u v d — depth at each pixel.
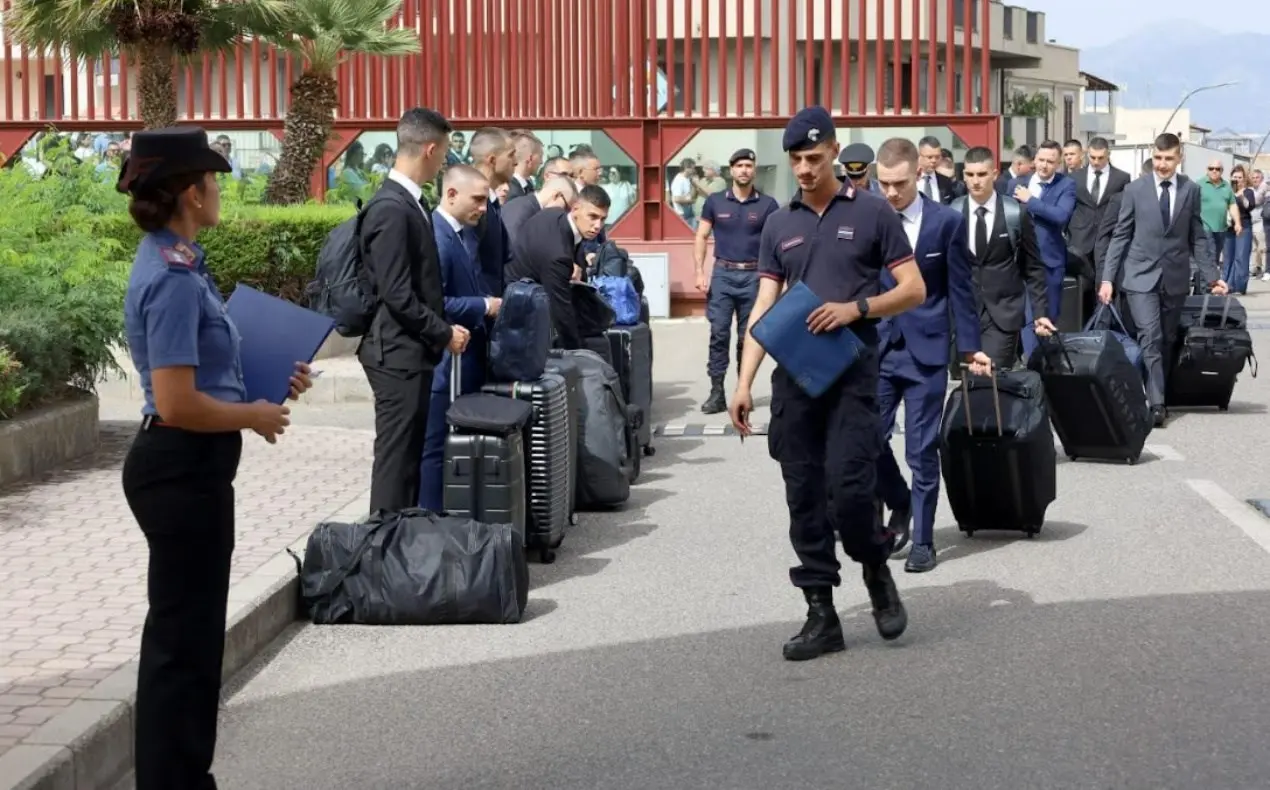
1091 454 12.09
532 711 6.38
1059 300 14.27
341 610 7.75
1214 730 5.96
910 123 24.06
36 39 20.38
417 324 8.21
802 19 33.81
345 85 24.27
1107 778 5.47
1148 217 13.91
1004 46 59.44
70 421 11.27
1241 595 8.05
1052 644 7.19
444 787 5.54
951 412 9.30
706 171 24.17
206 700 5.02
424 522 7.89
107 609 7.26
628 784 5.50
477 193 8.95
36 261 12.15
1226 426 13.95
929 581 8.51
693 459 12.55
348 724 6.27
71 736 5.44
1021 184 16.91
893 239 7.15
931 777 5.51
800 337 6.95
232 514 5.04
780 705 6.38
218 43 20.62
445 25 24.23
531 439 8.93
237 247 16.70
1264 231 34.31
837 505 7.04
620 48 24.05
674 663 7.03
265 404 4.92
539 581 8.66
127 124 23.81
